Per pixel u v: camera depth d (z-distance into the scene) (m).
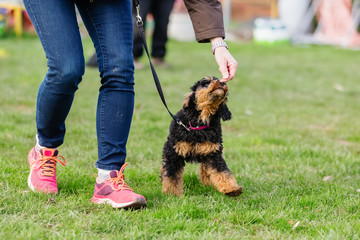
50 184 4.46
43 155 4.48
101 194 4.17
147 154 6.33
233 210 4.29
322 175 5.70
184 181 5.36
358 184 5.30
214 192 4.92
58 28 3.80
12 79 11.53
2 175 4.82
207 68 15.12
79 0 4.07
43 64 14.03
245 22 30.08
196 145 4.68
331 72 15.80
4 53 16.11
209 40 4.42
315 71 15.90
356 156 6.75
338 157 6.48
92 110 9.00
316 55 19.86
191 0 4.34
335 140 7.93
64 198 4.37
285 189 4.96
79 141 6.76
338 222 4.00
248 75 14.45
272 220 4.01
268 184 5.17
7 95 9.91
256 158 6.39
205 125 4.70
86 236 3.49
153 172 5.44
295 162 6.21
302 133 8.23
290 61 18.06
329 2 24.36
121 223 3.76
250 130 8.34
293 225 3.95
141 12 12.77
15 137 6.68
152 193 4.62
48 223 3.77
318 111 10.16
